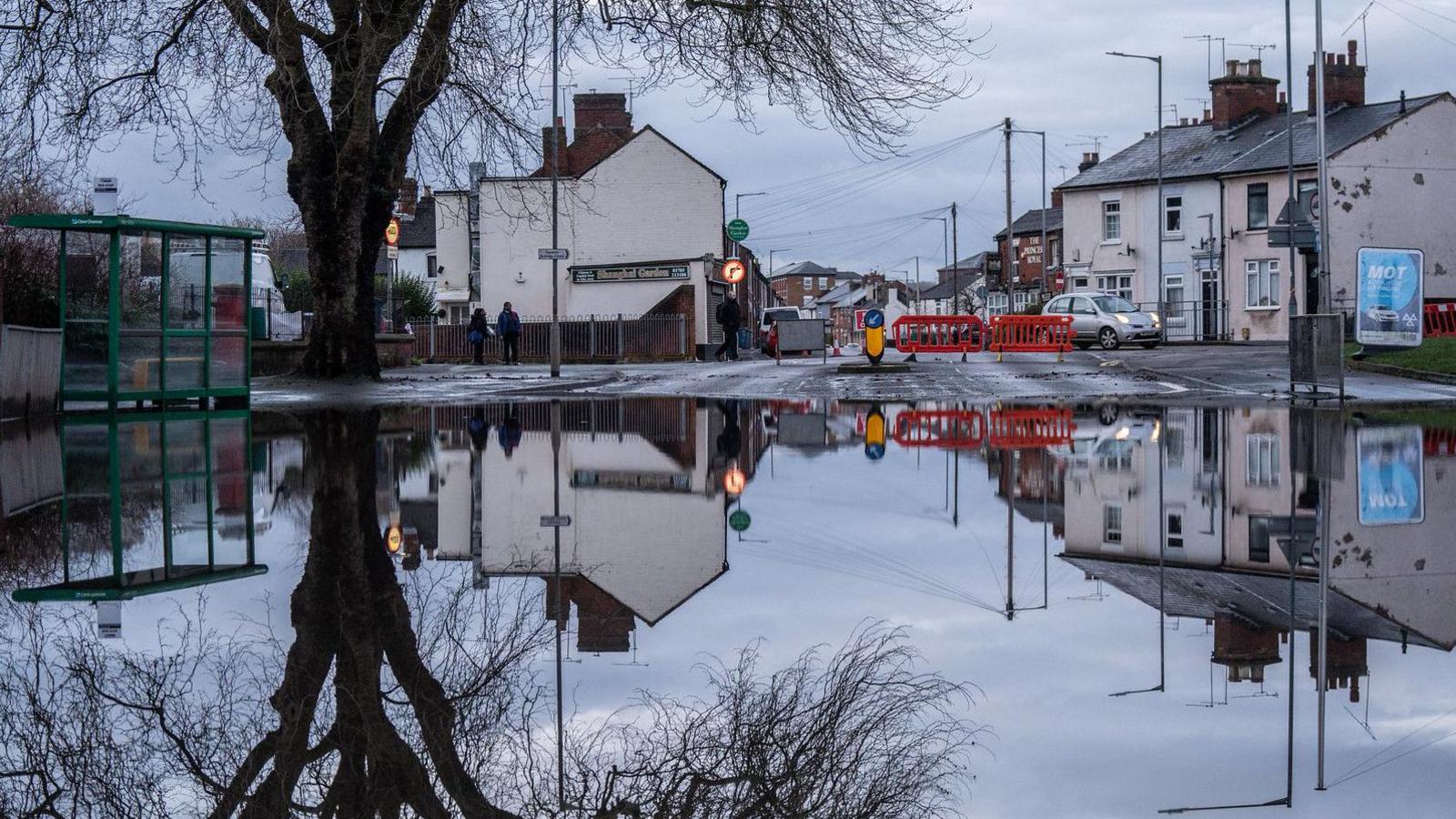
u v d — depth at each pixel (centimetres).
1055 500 813
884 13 1847
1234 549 619
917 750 320
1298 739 327
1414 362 2511
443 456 1132
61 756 321
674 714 351
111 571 560
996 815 280
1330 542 636
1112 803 285
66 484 919
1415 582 532
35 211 2220
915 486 889
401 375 2902
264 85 1938
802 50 1841
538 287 5541
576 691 375
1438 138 5278
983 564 579
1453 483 875
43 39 1855
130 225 1739
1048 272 6669
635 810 289
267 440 1303
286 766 315
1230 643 425
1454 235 5322
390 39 1888
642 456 1132
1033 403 1906
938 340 3456
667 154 5525
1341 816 276
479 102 1914
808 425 1507
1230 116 5881
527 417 1688
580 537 668
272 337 3794
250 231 1895
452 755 323
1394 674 387
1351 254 5156
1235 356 3222
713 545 636
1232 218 5562
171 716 348
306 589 520
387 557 602
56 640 430
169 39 1925
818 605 491
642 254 5534
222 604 489
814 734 333
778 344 3744
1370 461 1017
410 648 424
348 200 2266
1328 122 5475
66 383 1756
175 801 296
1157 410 1698
